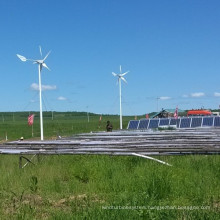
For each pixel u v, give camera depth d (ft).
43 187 38.22
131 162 47.88
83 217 25.36
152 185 33.17
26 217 27.76
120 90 170.40
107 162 45.68
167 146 50.03
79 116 559.79
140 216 25.00
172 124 122.93
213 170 41.96
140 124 128.36
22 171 47.19
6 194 36.14
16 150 55.36
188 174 38.96
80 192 36.29
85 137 70.54
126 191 33.22
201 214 25.96
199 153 46.47
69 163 49.44
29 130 227.20
